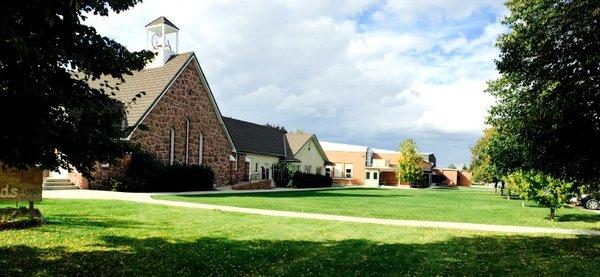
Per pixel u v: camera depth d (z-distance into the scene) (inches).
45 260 352.8
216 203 886.4
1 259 348.5
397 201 1238.3
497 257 431.8
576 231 644.1
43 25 219.3
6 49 199.8
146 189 1153.4
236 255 398.0
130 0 248.8
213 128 1530.5
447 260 410.6
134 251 397.7
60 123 243.4
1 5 194.1
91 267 339.0
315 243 472.4
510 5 562.6
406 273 357.7
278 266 367.2
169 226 541.6
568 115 435.5
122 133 268.8
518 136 540.1
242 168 1768.0
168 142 1315.2
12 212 494.9
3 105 217.3
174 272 335.6
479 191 2541.8
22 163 247.6
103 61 251.0
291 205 926.4
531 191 814.5
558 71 443.2
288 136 2422.5
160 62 1397.6
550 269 386.6
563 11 434.6
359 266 375.6
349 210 869.8
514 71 497.4
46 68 231.9
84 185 1083.9
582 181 494.3
